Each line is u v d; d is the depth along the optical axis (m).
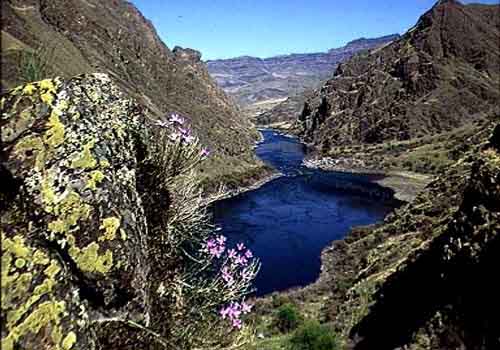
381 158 124.94
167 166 4.37
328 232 59.09
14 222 2.68
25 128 3.02
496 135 23.69
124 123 3.76
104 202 3.04
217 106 153.38
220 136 120.94
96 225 2.96
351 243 51.84
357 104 180.62
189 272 4.54
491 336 15.65
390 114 165.00
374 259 40.84
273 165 116.44
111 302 2.97
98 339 2.89
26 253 2.61
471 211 19.84
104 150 3.26
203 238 4.93
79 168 3.04
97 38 117.38
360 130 165.12
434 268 22.00
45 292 2.59
